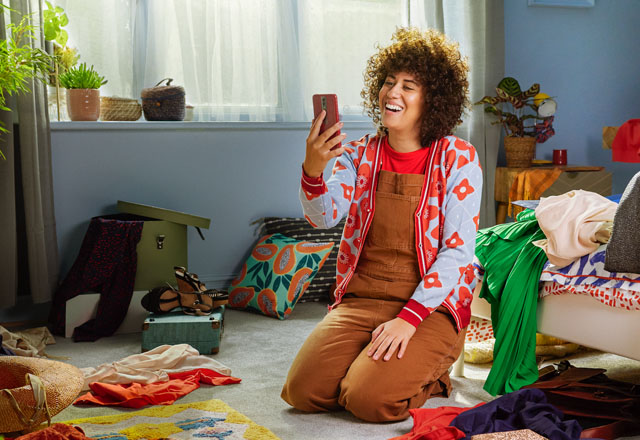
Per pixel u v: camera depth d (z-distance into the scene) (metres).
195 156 3.59
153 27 3.58
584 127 4.42
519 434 1.73
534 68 4.28
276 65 3.78
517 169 3.88
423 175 2.15
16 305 3.30
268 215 3.76
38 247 3.13
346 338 2.12
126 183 3.47
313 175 2.02
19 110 3.06
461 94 2.20
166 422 2.01
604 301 2.01
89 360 2.71
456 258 2.08
